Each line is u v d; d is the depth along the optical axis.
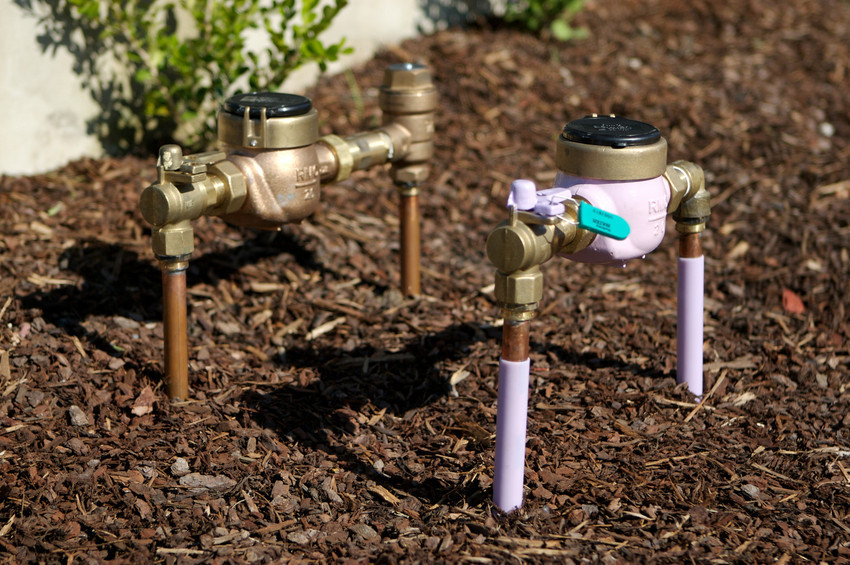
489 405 1.45
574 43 2.43
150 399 1.40
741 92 2.24
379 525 1.28
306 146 1.40
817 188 1.97
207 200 1.34
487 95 2.16
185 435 1.37
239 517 1.28
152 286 1.59
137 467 1.32
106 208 1.71
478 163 2.00
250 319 1.58
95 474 1.30
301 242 1.73
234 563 1.23
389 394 1.47
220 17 1.79
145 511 1.27
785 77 2.36
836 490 1.34
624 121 1.32
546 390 1.47
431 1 2.37
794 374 1.53
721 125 2.12
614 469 1.35
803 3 2.75
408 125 1.57
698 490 1.33
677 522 1.29
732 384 1.50
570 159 1.28
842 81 2.36
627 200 1.29
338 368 1.50
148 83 1.88
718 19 2.62
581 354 1.55
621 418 1.44
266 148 1.37
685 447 1.39
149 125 1.90
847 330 1.62
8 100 1.73
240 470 1.33
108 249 1.63
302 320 1.59
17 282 1.55
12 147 1.75
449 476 1.34
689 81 2.29
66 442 1.34
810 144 2.09
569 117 2.13
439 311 1.63
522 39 2.41
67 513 1.27
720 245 1.83
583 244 1.28
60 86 1.78
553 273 1.75
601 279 1.74
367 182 1.92
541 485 1.32
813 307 1.67
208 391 1.44
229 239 1.71
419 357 1.53
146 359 1.46
